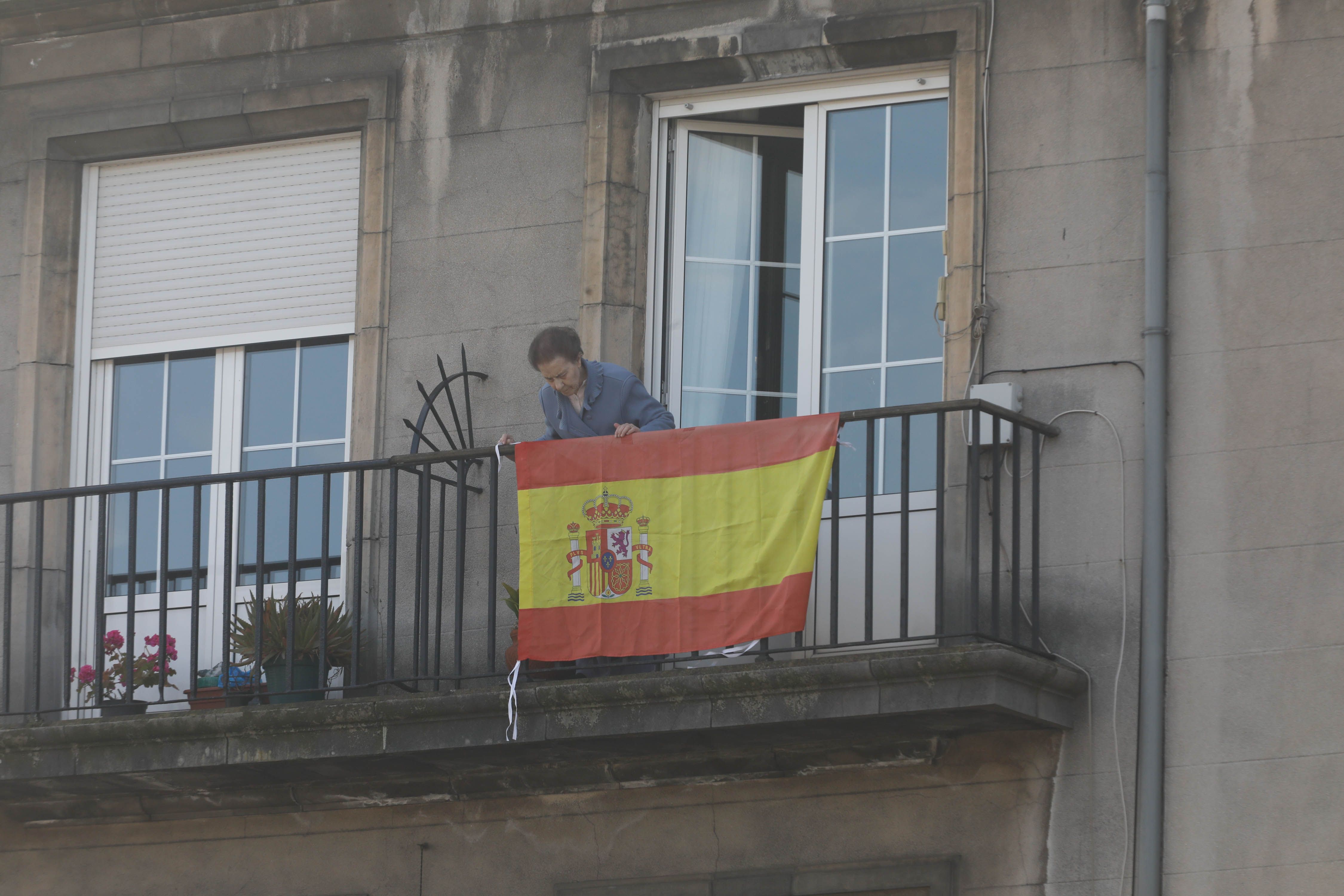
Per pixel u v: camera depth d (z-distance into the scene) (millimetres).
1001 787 23156
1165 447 23344
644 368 26531
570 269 26641
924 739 23328
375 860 25438
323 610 24172
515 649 24500
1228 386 23391
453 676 23578
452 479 26484
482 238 27109
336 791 25562
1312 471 22875
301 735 23797
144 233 28953
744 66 26547
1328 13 23984
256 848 25953
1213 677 22688
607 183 26672
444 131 27609
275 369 28188
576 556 23500
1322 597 22516
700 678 22406
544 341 23984
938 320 24984
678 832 24344
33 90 29438
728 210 27047
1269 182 23781
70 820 26578
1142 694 22766
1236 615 22781
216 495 28031
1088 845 22719
